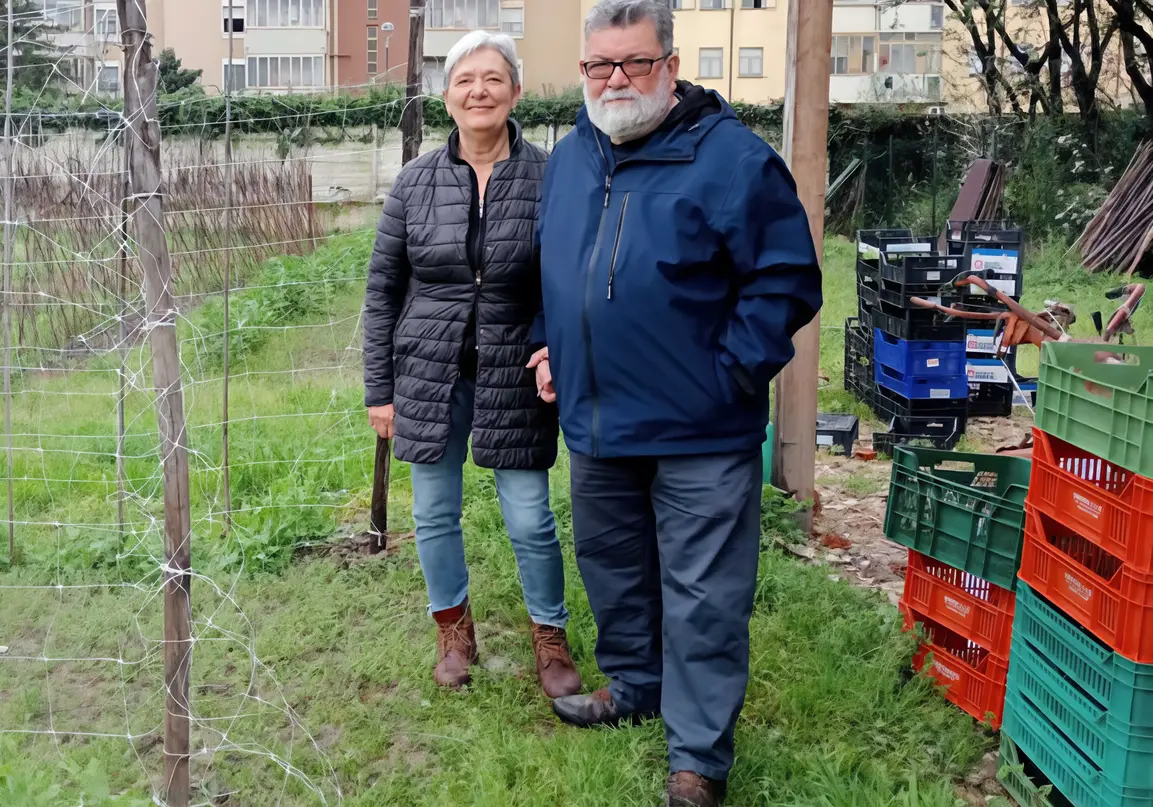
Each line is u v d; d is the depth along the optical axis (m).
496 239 3.26
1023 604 2.95
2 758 3.14
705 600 2.79
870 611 3.92
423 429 3.37
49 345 8.15
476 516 5.10
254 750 3.20
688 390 2.75
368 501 5.62
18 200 7.65
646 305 2.71
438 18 38.44
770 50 36.28
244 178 10.24
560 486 5.43
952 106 22.59
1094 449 2.60
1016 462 3.53
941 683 3.42
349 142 12.18
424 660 3.70
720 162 2.68
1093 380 2.60
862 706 3.30
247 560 4.73
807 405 5.11
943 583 3.40
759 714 3.33
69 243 7.93
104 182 7.49
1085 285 13.99
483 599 4.20
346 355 8.79
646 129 2.73
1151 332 9.79
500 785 2.92
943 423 6.86
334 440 6.40
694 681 2.83
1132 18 18.98
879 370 7.47
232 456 6.14
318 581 4.48
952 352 6.80
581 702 3.33
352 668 3.70
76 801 2.83
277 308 9.66
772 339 2.68
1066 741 2.72
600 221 2.79
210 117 10.12
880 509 5.57
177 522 2.52
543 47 38.97
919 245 7.78
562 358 2.89
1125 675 2.46
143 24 2.28
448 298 3.34
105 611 4.28
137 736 3.32
